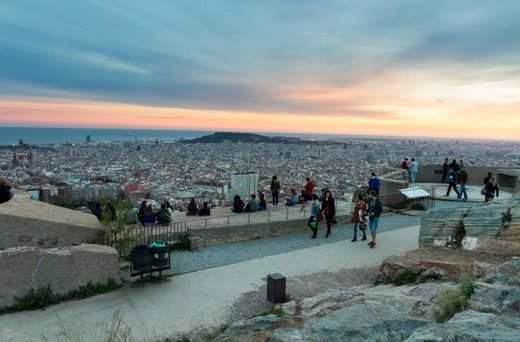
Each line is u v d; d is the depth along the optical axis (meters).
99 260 9.61
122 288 9.77
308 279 10.25
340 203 20.02
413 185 22.86
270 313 7.66
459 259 9.15
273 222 14.85
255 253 12.62
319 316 6.35
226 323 7.88
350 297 7.32
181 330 7.65
